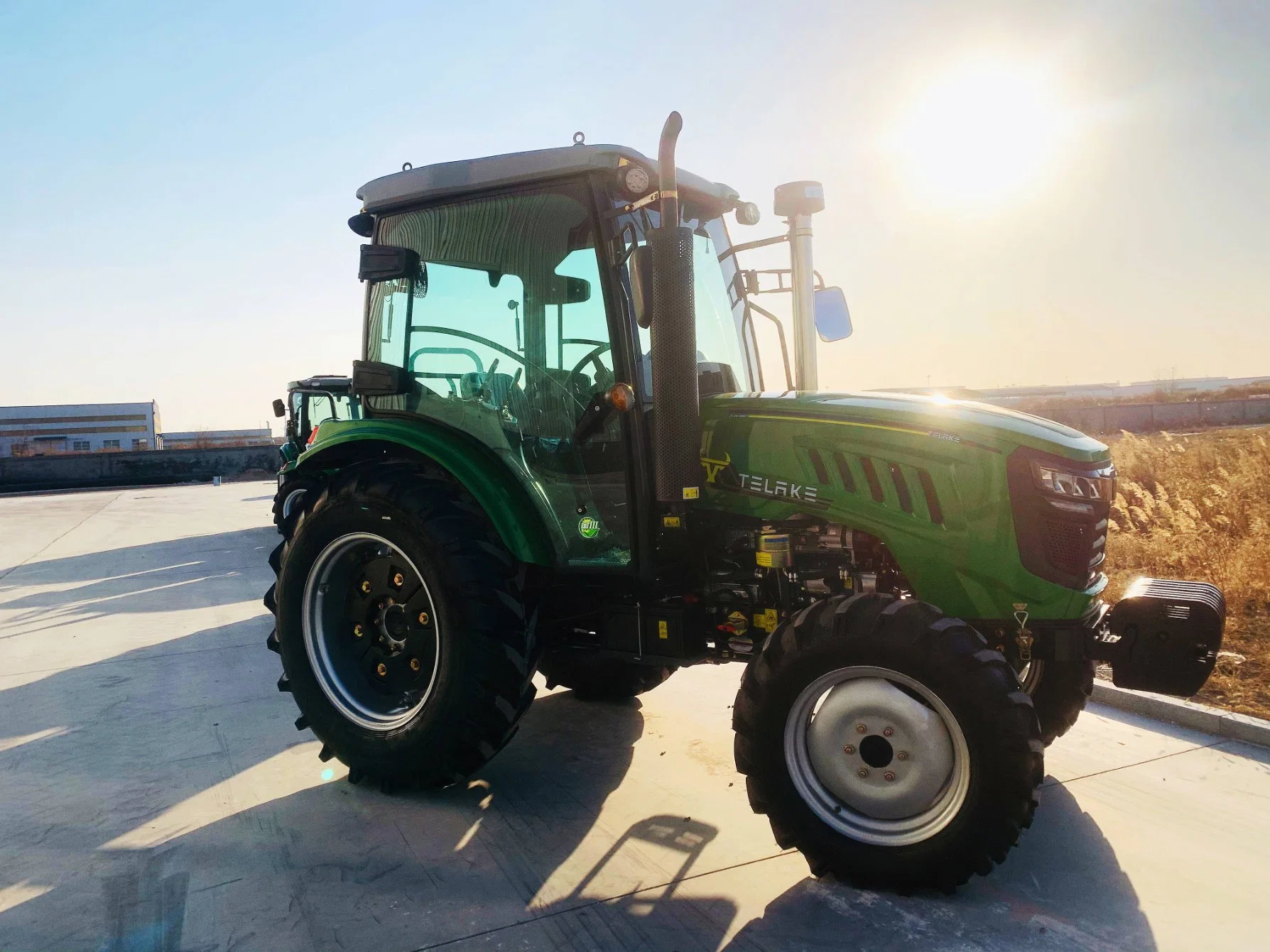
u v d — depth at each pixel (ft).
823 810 8.33
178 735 12.66
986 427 8.71
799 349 11.85
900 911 7.77
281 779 10.94
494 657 9.63
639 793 10.37
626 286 9.84
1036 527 8.44
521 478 10.30
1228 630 15.94
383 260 10.94
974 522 8.57
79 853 9.02
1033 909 7.77
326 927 7.59
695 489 8.93
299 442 33.86
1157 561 20.59
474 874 8.50
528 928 7.56
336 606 11.03
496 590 9.71
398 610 10.63
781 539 9.47
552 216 10.20
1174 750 11.29
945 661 7.71
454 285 10.87
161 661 17.02
